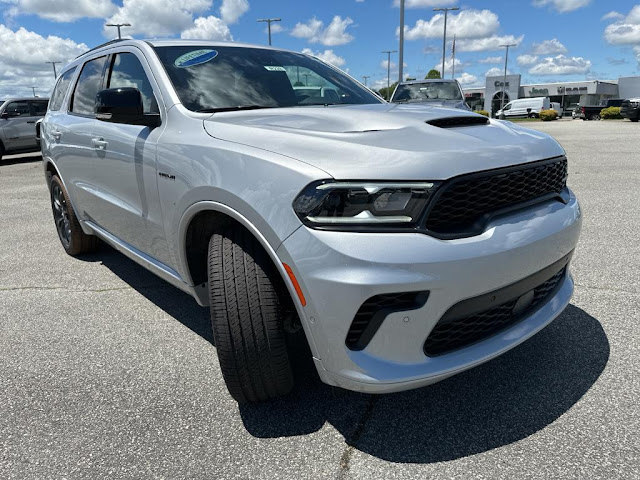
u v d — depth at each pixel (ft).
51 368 8.96
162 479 6.23
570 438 6.68
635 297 11.02
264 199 6.34
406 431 6.99
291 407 7.61
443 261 5.85
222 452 6.69
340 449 6.69
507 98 205.16
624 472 6.04
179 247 8.27
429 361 6.26
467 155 6.37
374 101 11.30
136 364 9.04
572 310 10.48
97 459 6.61
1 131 47.47
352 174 5.86
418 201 5.89
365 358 6.08
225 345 6.84
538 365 8.45
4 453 6.77
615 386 7.77
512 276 6.48
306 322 6.22
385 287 5.71
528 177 7.01
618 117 120.78
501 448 6.57
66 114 13.66
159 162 8.42
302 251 5.97
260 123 7.70
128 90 8.73
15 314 11.37
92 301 12.03
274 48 11.87
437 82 39.86
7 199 26.96
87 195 12.29
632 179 26.37
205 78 9.56
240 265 6.82
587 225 17.28
